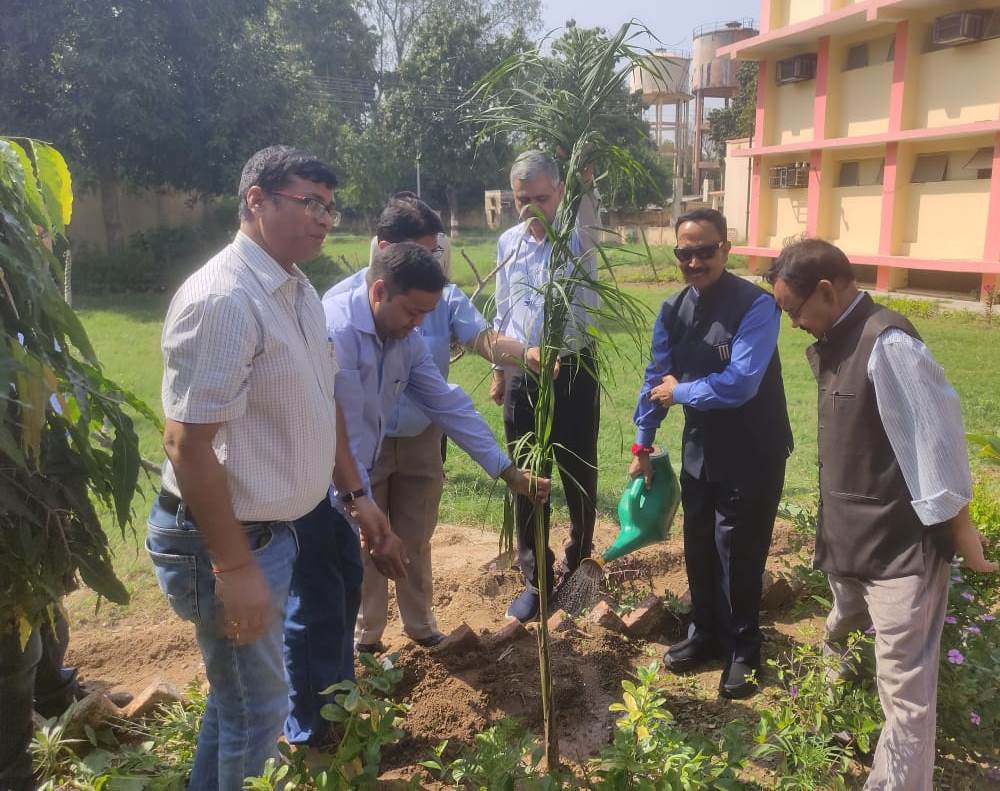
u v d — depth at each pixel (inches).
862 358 97.4
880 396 95.3
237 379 80.0
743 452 127.4
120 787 103.3
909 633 96.5
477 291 115.3
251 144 768.9
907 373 93.0
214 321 79.0
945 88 677.9
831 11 729.6
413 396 124.0
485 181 1441.9
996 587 144.4
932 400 92.0
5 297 82.0
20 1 675.4
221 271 82.5
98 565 91.8
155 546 89.7
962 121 667.4
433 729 120.5
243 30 781.9
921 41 692.7
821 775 109.4
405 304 110.4
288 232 85.0
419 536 139.0
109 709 117.5
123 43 698.8
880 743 100.3
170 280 818.2
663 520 143.7
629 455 260.4
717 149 1497.3
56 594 89.4
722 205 1197.1
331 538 113.4
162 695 121.7
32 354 80.4
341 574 117.5
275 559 90.7
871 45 743.7
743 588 131.0
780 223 870.4
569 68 96.6
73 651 146.6
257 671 89.6
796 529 176.6
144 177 815.7
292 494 88.3
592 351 112.1
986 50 642.8
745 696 131.1
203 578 87.9
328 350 95.0
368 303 115.6
